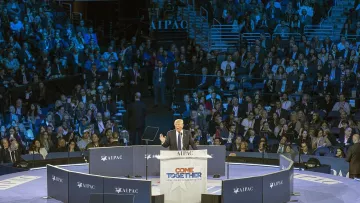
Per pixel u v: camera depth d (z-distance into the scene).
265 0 39.97
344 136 27.83
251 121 29.52
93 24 46.91
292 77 32.47
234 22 38.34
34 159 26.06
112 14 47.19
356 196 19.45
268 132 28.22
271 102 32.16
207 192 19.52
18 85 32.03
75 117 30.73
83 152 26.30
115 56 36.44
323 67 32.88
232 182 17.06
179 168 17.89
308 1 38.41
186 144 19.94
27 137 29.31
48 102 32.75
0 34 33.91
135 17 44.78
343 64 33.19
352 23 37.12
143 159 22.33
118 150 21.97
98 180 17.34
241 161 25.50
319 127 28.27
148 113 33.94
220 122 29.03
